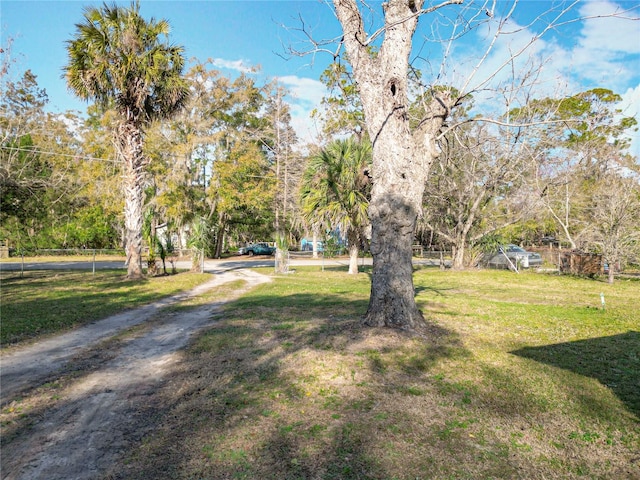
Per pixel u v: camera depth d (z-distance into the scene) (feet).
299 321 28.94
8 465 11.43
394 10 24.56
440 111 25.38
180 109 61.00
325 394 15.85
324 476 10.56
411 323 24.91
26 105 69.67
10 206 65.16
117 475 10.84
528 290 51.93
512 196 79.82
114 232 141.59
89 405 15.51
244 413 14.30
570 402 15.38
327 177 66.03
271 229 148.46
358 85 26.14
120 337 26.11
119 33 53.16
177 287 50.34
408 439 12.45
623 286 56.54
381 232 24.97
